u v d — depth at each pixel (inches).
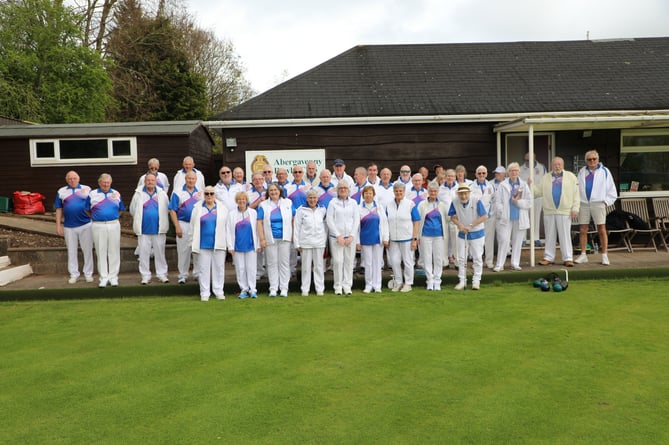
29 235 390.3
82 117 832.9
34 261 356.8
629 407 147.6
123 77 1026.1
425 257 309.0
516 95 423.8
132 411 149.6
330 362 186.4
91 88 845.8
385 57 486.9
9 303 292.8
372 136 411.2
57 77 820.6
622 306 261.1
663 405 148.7
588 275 326.3
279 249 298.5
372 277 305.9
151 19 1067.9
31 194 487.8
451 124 413.4
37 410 151.9
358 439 131.0
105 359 195.2
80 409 151.7
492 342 207.0
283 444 129.2
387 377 171.6
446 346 202.5
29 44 816.9
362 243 303.3
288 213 296.7
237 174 331.6
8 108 754.2
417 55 491.8
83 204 320.5
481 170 337.1
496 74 457.7
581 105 407.5
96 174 504.1
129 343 214.5
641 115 363.3
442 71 463.5
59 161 500.4
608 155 426.6
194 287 310.2
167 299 299.3
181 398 157.8
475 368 178.9
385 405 150.6
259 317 251.1
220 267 293.9
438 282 309.9
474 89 434.0
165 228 317.1
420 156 413.7
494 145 415.8
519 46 509.0
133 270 366.3
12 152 501.4
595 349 197.2
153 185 311.1
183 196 314.2
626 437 130.8
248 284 300.0
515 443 128.5
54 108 801.6
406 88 435.5
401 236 302.8
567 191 339.0
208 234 287.7
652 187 431.8
